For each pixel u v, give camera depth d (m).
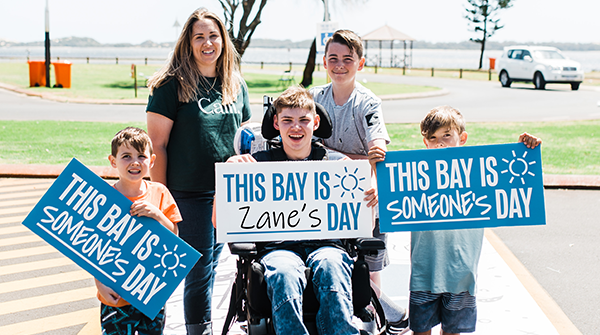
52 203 2.97
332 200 3.22
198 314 3.52
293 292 2.79
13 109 16.72
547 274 4.94
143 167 3.04
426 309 3.32
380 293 3.71
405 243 5.83
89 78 30.62
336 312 2.79
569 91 25.88
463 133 3.47
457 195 3.26
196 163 3.45
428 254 3.27
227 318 3.16
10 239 5.87
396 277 4.88
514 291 4.51
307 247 3.22
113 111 16.55
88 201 2.99
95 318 4.10
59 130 12.29
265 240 3.19
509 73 28.59
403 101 21.00
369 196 3.23
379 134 3.61
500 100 21.19
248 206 3.18
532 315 4.07
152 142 3.43
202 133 3.44
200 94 3.46
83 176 2.98
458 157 3.25
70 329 3.92
